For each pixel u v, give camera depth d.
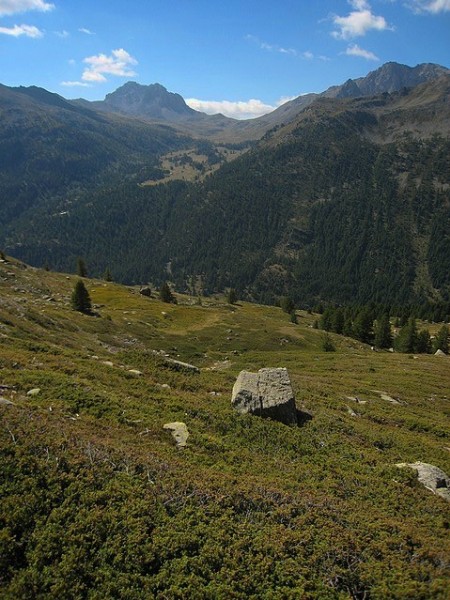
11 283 92.19
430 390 52.28
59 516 10.92
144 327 82.25
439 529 15.19
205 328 92.31
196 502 12.88
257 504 13.67
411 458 23.95
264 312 161.38
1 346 28.02
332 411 31.06
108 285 142.75
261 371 27.34
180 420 21.02
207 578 10.37
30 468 12.05
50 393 20.16
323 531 12.80
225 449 18.91
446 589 10.84
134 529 11.15
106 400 20.59
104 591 9.47
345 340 106.25
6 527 10.27
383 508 16.17
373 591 10.70
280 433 22.56
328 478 18.03
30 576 9.40
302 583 10.62
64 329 56.75
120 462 13.98
